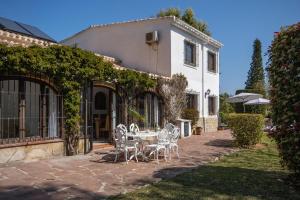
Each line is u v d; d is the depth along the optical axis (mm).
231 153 11477
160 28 18062
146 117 15820
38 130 10219
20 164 8797
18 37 11211
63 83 10391
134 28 18922
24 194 6094
